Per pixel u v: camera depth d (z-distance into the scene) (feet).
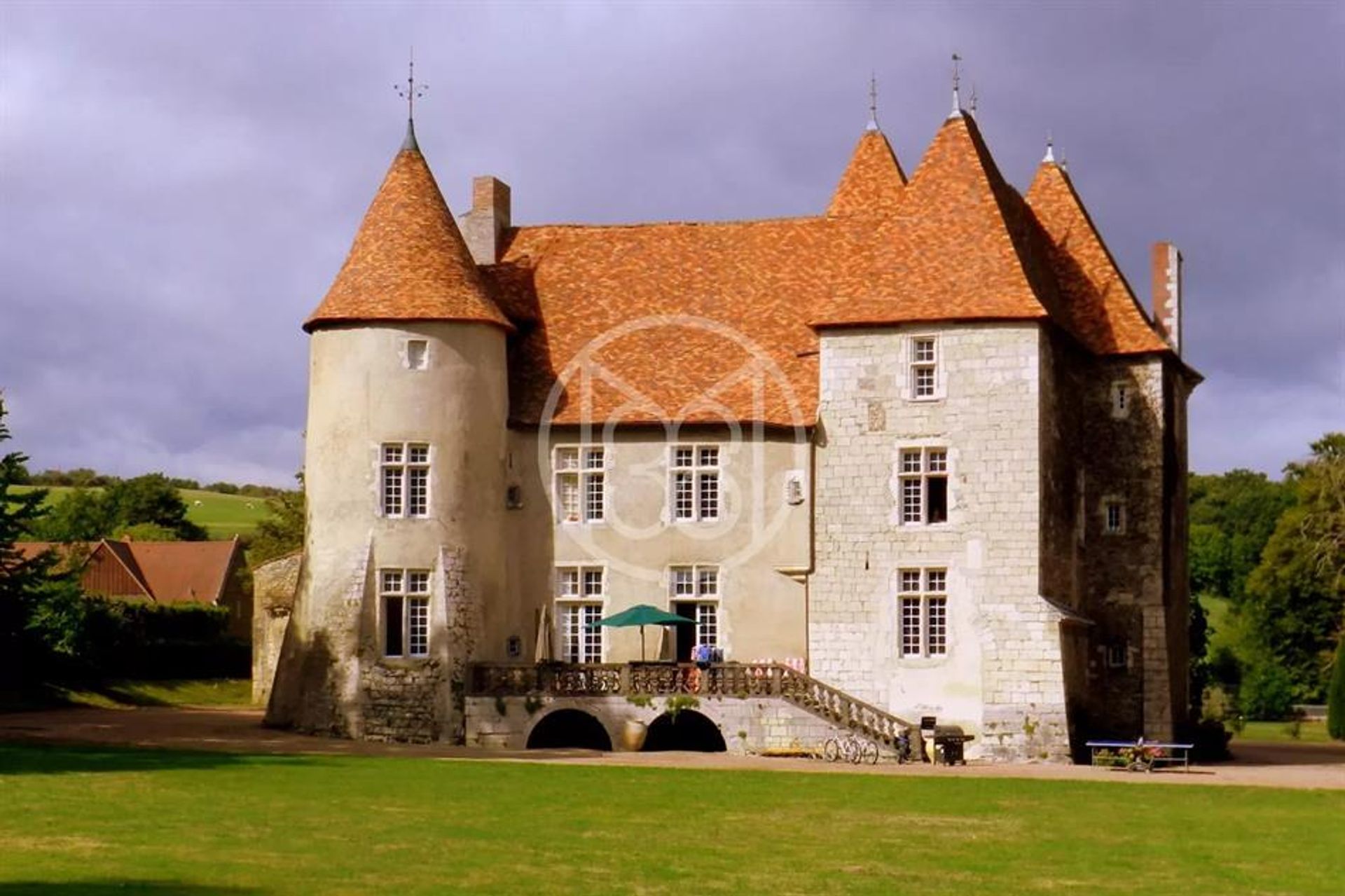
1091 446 160.56
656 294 165.27
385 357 153.17
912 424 147.54
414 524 151.84
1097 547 159.43
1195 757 157.38
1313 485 275.59
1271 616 276.21
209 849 76.23
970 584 144.87
